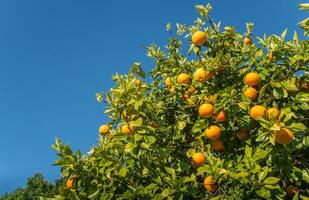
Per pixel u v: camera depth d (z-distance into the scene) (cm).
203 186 246
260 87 240
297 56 236
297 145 199
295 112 241
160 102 287
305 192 245
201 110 234
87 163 249
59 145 249
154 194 235
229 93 235
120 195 233
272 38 257
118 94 225
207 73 250
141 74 323
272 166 222
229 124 242
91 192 241
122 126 245
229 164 223
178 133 263
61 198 256
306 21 174
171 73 313
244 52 260
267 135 194
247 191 222
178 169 241
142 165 236
